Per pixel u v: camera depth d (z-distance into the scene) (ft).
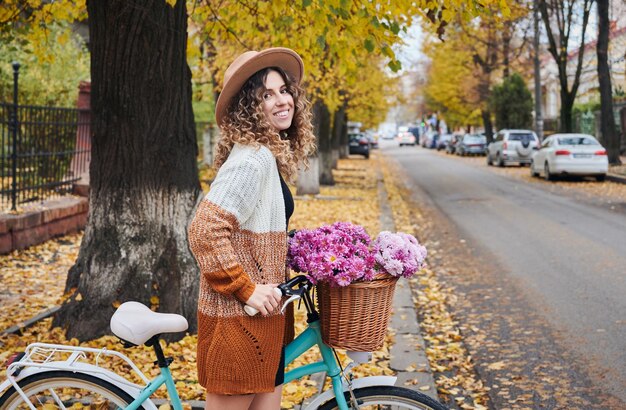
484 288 26.84
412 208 55.26
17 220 31.68
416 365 17.46
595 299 24.26
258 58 8.40
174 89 18.47
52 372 8.91
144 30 17.75
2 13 24.00
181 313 18.35
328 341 8.73
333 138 110.22
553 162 76.59
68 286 18.72
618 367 17.54
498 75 164.35
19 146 34.91
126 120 18.16
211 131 81.05
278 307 8.45
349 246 8.62
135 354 17.25
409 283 28.12
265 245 8.34
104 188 18.48
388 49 19.31
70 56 50.67
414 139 335.47
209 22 24.34
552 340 19.98
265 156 8.29
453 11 19.30
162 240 18.43
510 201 57.98
